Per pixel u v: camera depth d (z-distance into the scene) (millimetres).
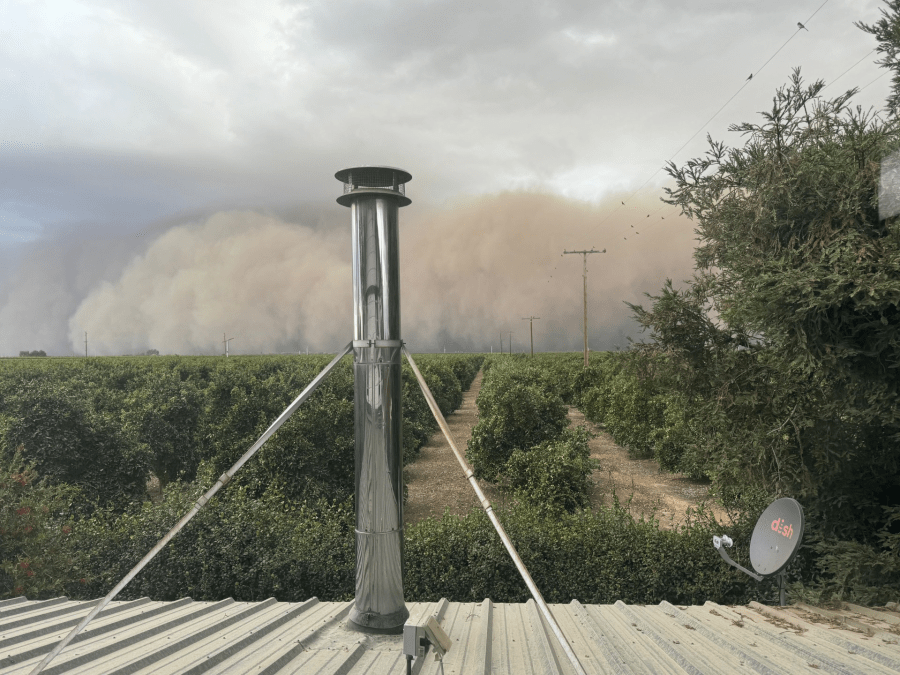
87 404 15094
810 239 7441
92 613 2955
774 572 5148
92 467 14156
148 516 8602
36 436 13461
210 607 4926
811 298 6410
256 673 3215
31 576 7215
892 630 4492
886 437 7613
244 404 14828
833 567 6902
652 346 9234
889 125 7309
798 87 7582
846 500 7707
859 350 6645
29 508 7715
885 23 7379
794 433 7750
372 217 3646
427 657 3482
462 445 25656
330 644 3713
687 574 7914
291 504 12008
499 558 7922
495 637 4145
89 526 8641
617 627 4555
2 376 22266
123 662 3469
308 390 3477
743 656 3801
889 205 6793
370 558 3844
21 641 3990
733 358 8508
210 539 8320
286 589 8125
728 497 8797
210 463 14281
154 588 8172
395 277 3709
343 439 13609
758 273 7820
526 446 16969
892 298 6027
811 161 7520
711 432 8859
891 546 6875
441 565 8031
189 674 3279
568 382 39406
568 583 7965
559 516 13758
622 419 22734
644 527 8359
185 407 19234
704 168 9445
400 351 3766
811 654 3803
